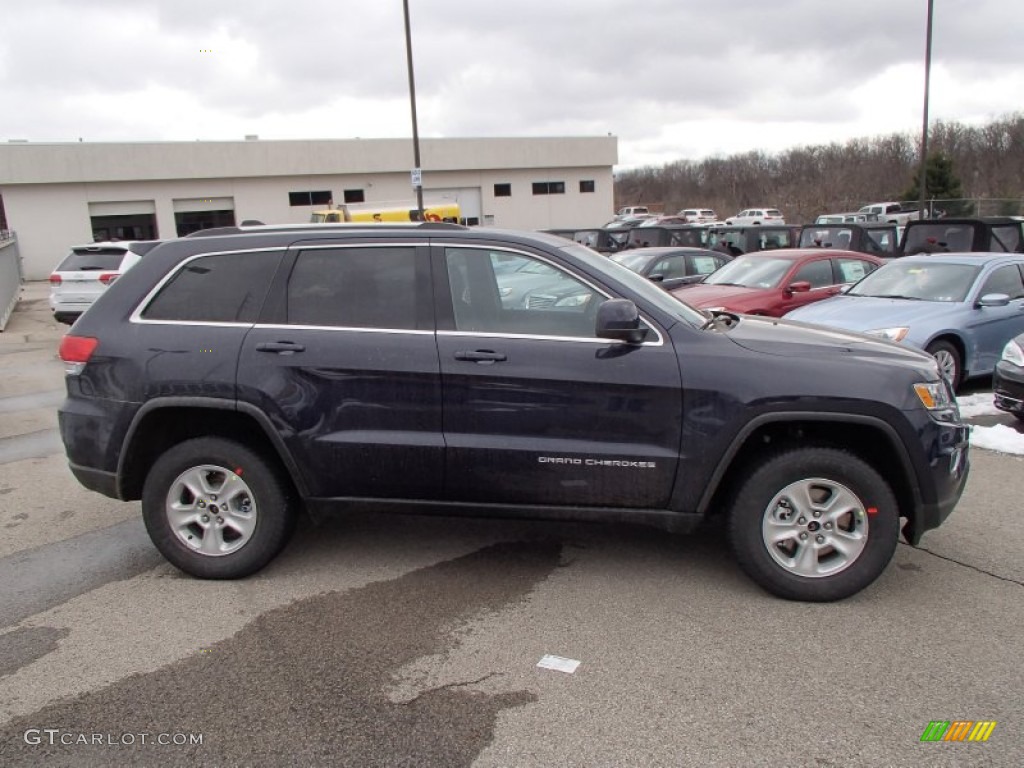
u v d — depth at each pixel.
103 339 3.99
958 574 4.04
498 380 3.75
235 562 4.05
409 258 3.95
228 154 37.44
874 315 8.19
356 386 3.83
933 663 3.20
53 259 34.88
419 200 21.81
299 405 3.85
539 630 3.52
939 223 12.37
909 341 7.81
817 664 3.20
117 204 35.88
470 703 2.97
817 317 8.41
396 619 3.65
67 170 34.31
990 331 8.27
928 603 3.72
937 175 41.34
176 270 4.05
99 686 3.13
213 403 3.87
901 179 59.94
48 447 7.01
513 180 45.19
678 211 75.88
